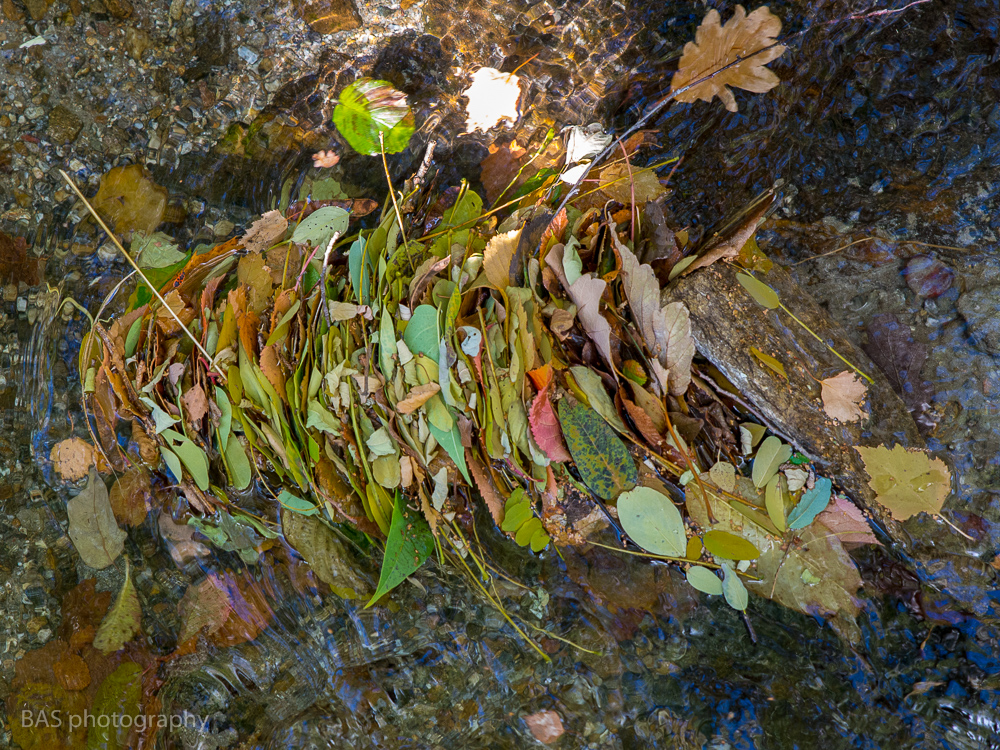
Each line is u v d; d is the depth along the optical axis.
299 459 0.62
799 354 0.61
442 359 0.58
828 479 0.60
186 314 0.63
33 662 0.62
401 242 0.64
